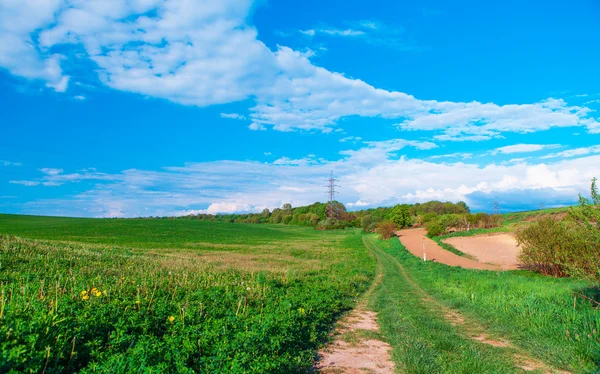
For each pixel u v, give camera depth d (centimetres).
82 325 654
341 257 3981
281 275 2095
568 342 815
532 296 1265
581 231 971
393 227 7081
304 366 694
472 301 1423
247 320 839
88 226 7856
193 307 934
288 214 17925
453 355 775
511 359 756
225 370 554
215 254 3716
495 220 6869
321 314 1112
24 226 7512
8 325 545
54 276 1377
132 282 1345
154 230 7725
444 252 4284
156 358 561
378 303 1498
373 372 683
